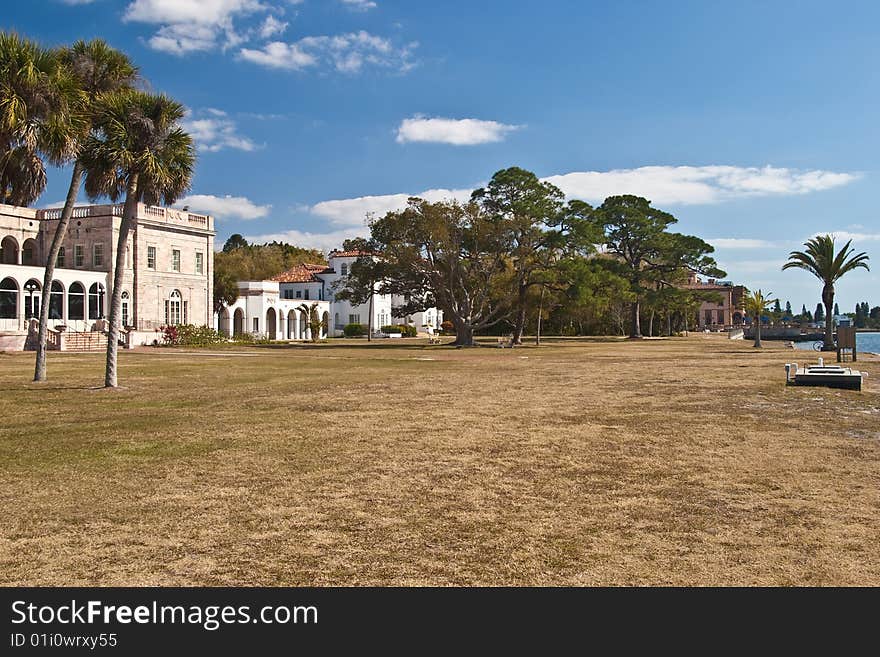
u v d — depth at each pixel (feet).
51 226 190.39
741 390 64.28
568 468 30.22
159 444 35.58
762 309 196.65
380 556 19.20
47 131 64.54
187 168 69.51
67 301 173.68
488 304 213.66
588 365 104.99
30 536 20.74
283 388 65.82
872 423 43.52
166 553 19.38
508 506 24.14
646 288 262.06
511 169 189.57
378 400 55.88
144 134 66.03
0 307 164.66
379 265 185.26
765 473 29.27
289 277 340.18
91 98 69.92
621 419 45.11
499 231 183.42
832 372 69.72
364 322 319.88
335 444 35.78
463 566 18.49
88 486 26.73
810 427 41.78
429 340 253.03
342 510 23.58
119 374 82.69
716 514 23.16
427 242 181.47
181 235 204.03
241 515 22.97
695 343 228.63
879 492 26.07
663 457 32.63
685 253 259.80
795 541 20.39
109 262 184.55
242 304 259.80
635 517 22.84
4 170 69.51
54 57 66.08
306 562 18.76
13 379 74.69
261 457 32.35
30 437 37.58
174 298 201.87
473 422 43.70
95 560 18.84
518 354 145.28
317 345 198.70
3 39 64.18
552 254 200.85
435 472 29.37
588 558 19.03
